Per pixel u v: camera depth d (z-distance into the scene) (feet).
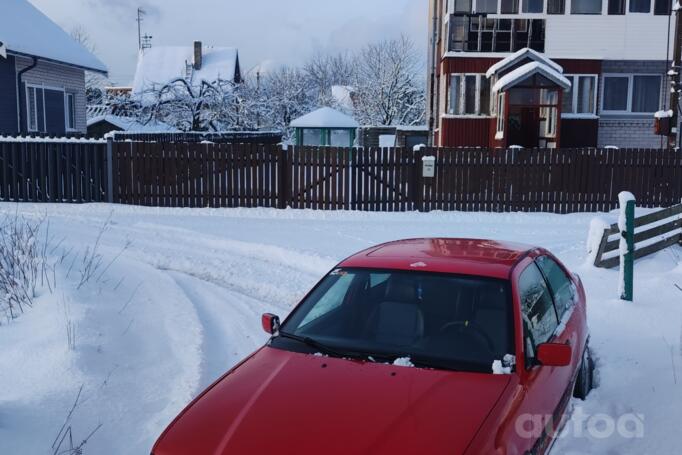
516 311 13.29
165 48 185.88
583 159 52.16
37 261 26.40
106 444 14.80
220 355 20.68
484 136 82.94
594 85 82.99
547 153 51.98
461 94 83.05
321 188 51.49
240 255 35.83
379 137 137.08
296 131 97.86
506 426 10.93
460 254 15.65
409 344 13.20
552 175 52.24
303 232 41.68
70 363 17.84
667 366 20.31
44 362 18.06
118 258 33.06
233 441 10.55
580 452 15.05
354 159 51.13
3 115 66.69
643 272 31.65
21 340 19.70
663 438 15.70
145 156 51.70
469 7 82.64
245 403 11.59
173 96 110.22
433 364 12.60
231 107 115.03
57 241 35.37
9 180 52.37
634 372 19.99
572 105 83.46
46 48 72.79
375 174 51.55
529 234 42.45
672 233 35.68
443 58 84.79
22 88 70.03
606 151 52.24
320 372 12.40
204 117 110.42
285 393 11.71
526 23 82.58
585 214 51.21
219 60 182.60
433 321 13.53
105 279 27.09
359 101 184.85
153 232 41.16
